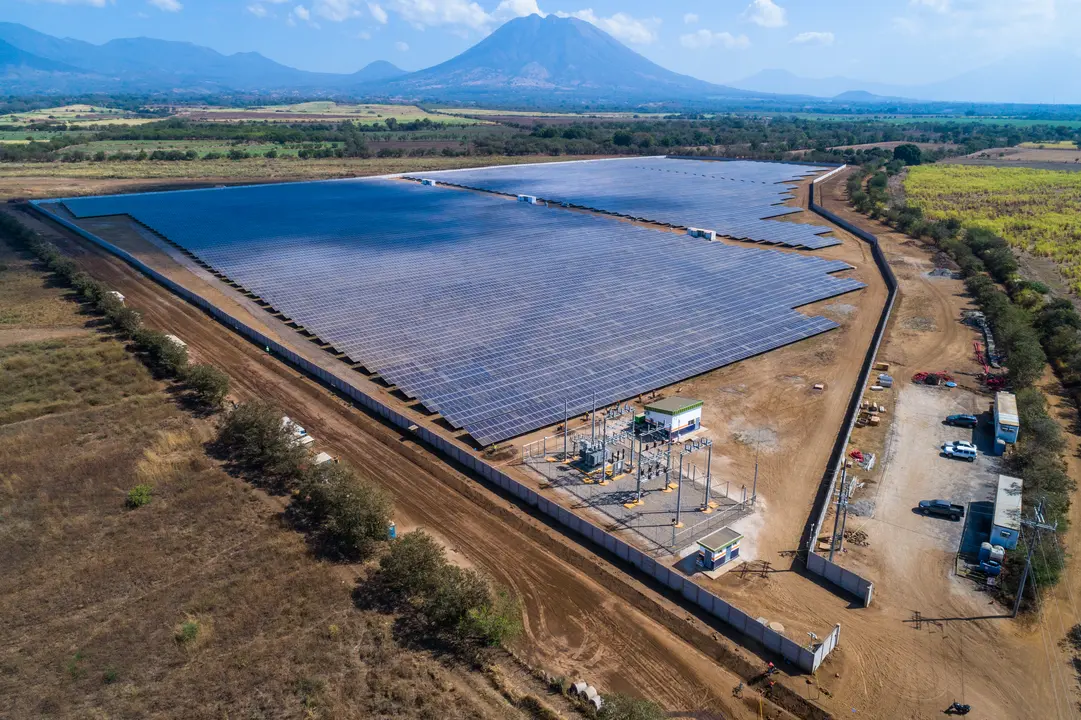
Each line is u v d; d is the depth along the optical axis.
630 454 61.62
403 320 91.06
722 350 83.69
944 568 47.72
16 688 37.25
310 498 54.03
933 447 63.56
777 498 55.72
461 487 57.69
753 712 37.31
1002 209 171.62
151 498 54.88
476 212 164.25
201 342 88.56
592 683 39.00
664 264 117.19
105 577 45.88
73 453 61.44
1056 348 83.38
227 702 36.47
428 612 42.88
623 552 48.66
